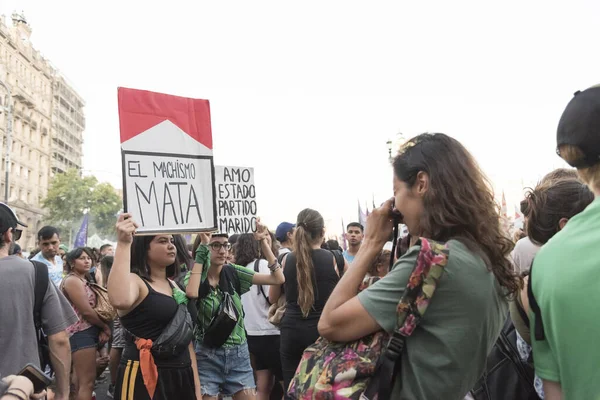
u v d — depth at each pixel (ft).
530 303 5.37
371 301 5.47
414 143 6.14
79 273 17.81
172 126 10.93
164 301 10.68
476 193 5.76
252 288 18.15
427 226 5.84
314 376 5.72
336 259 16.37
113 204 240.53
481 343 5.54
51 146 282.15
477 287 5.38
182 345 10.59
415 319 5.25
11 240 10.16
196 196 11.08
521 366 7.59
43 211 257.14
